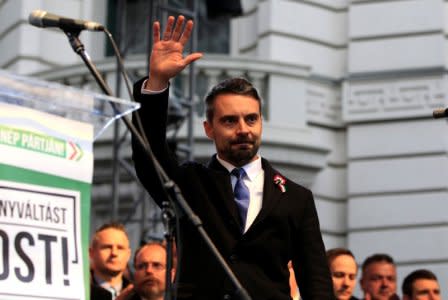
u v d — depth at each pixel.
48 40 20.94
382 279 11.56
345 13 20.73
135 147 6.38
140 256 10.48
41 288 4.91
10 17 21.19
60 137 5.17
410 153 19.84
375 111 20.08
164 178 6.07
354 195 19.88
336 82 20.39
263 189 6.55
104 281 10.74
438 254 19.34
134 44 20.75
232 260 6.33
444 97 19.88
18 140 5.00
